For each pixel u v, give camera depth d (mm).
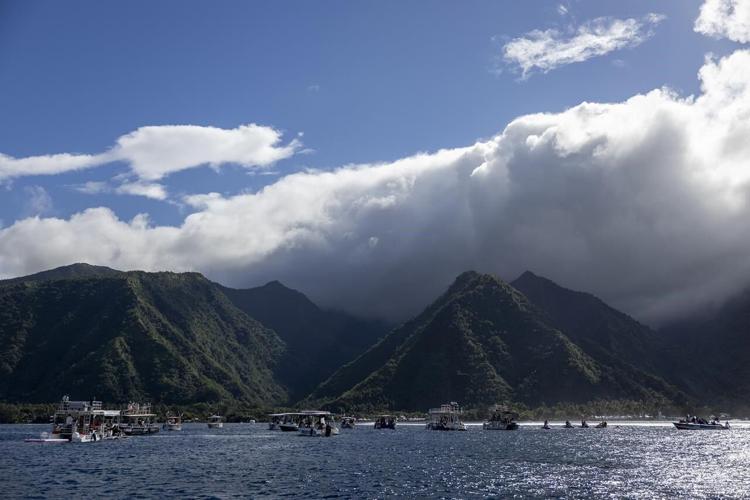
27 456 152000
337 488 98562
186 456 155500
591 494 92438
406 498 89125
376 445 199875
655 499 88438
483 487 99188
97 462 138125
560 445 194500
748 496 91188
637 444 198375
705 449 175750
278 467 129625
